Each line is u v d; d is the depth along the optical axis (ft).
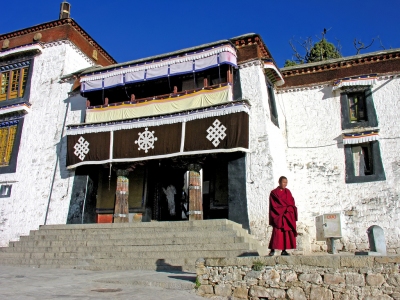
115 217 51.90
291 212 24.34
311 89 57.77
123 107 55.77
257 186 46.65
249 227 45.50
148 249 39.37
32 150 63.21
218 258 23.82
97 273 34.04
